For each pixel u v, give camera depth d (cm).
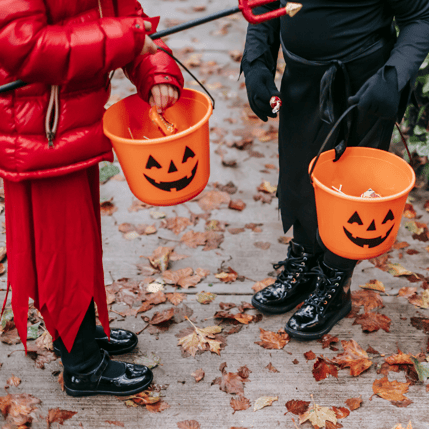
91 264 168
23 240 160
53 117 140
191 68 447
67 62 127
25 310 173
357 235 159
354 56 168
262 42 191
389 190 177
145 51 141
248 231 282
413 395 193
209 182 321
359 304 233
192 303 238
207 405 191
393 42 174
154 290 243
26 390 197
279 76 441
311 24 167
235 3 568
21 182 150
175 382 200
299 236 223
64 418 186
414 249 266
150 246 272
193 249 270
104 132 150
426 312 229
